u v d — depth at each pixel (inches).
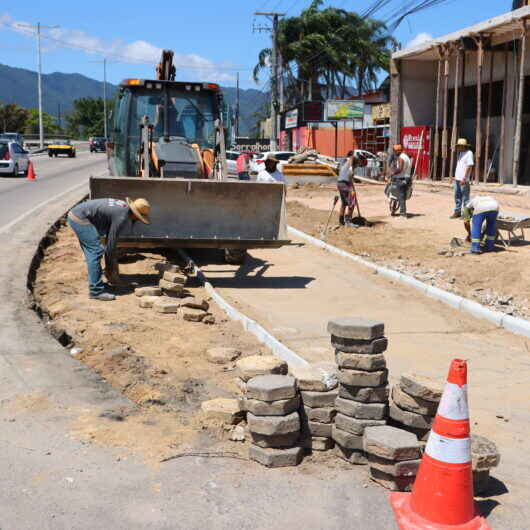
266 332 277.7
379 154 1190.3
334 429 166.2
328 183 1088.8
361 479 155.2
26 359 222.1
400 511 138.3
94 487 144.1
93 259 332.5
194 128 487.2
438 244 508.1
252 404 162.7
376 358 161.9
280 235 398.0
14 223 565.3
